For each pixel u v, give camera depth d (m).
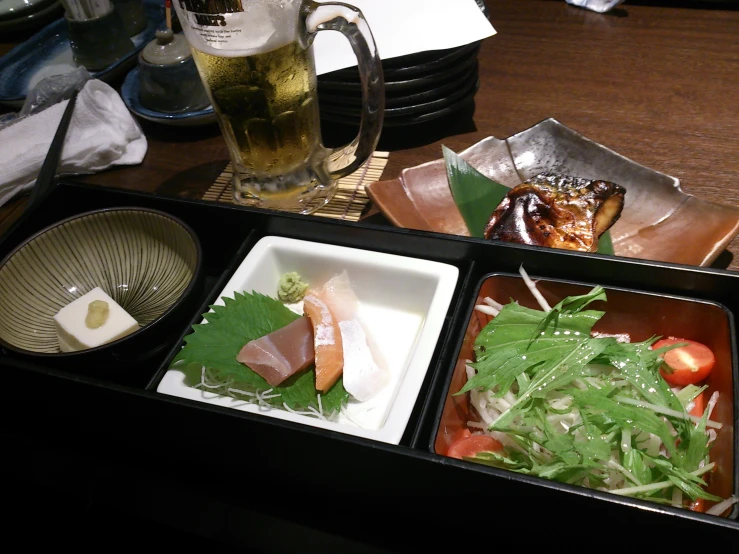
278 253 0.36
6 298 0.34
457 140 0.46
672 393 0.28
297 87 0.36
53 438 0.31
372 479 0.25
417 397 0.28
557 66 0.53
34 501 0.38
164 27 0.62
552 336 0.30
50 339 0.35
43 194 0.40
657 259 0.35
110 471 0.30
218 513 0.28
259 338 0.32
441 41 0.43
